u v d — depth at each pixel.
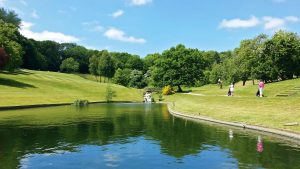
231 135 25.31
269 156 18.05
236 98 47.19
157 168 15.89
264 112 33.41
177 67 109.94
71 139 23.86
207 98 55.12
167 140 23.20
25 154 18.97
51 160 17.56
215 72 146.88
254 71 87.00
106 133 26.61
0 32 105.50
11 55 100.25
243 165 16.34
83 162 17.14
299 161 16.97
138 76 153.50
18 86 86.50
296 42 83.81
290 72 84.19
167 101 87.62
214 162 16.89
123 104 75.62
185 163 16.81
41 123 33.72
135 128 29.66
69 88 99.25
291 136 23.84
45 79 108.75
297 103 34.00
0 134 26.30
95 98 89.12
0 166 16.39
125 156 18.42
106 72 174.12
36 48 180.25
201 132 26.98
